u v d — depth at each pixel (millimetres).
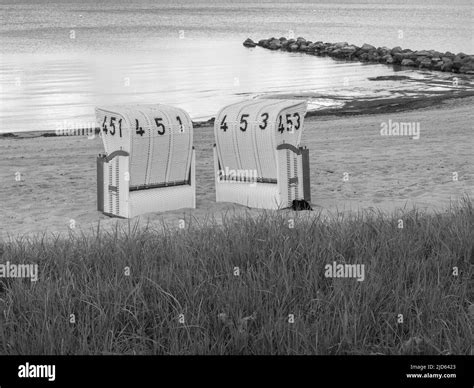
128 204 11156
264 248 7777
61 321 5852
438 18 130875
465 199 11359
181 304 6371
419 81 37875
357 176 14781
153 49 62844
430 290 6469
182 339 5758
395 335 5934
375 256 7555
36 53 58625
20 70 45812
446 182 13969
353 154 17438
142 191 11297
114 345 5691
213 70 45438
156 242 8391
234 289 6445
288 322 5820
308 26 104688
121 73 43906
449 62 44188
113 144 11359
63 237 9352
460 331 5859
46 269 7516
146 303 6293
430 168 15469
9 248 8430
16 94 34406
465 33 86688
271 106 11523
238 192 11984
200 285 6555
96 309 6148
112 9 164750
